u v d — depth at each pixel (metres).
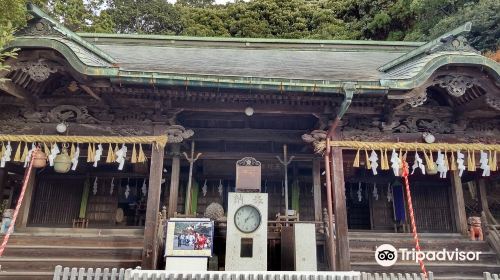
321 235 10.82
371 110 9.31
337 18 36.47
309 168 14.14
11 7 8.90
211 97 8.95
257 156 11.48
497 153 9.65
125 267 8.70
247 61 12.88
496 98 8.70
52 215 13.47
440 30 19.83
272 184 14.27
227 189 14.27
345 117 9.51
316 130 9.44
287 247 9.52
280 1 38.31
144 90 8.60
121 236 9.53
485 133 9.72
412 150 9.30
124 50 14.22
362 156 10.96
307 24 37.44
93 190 14.11
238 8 38.28
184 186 14.16
